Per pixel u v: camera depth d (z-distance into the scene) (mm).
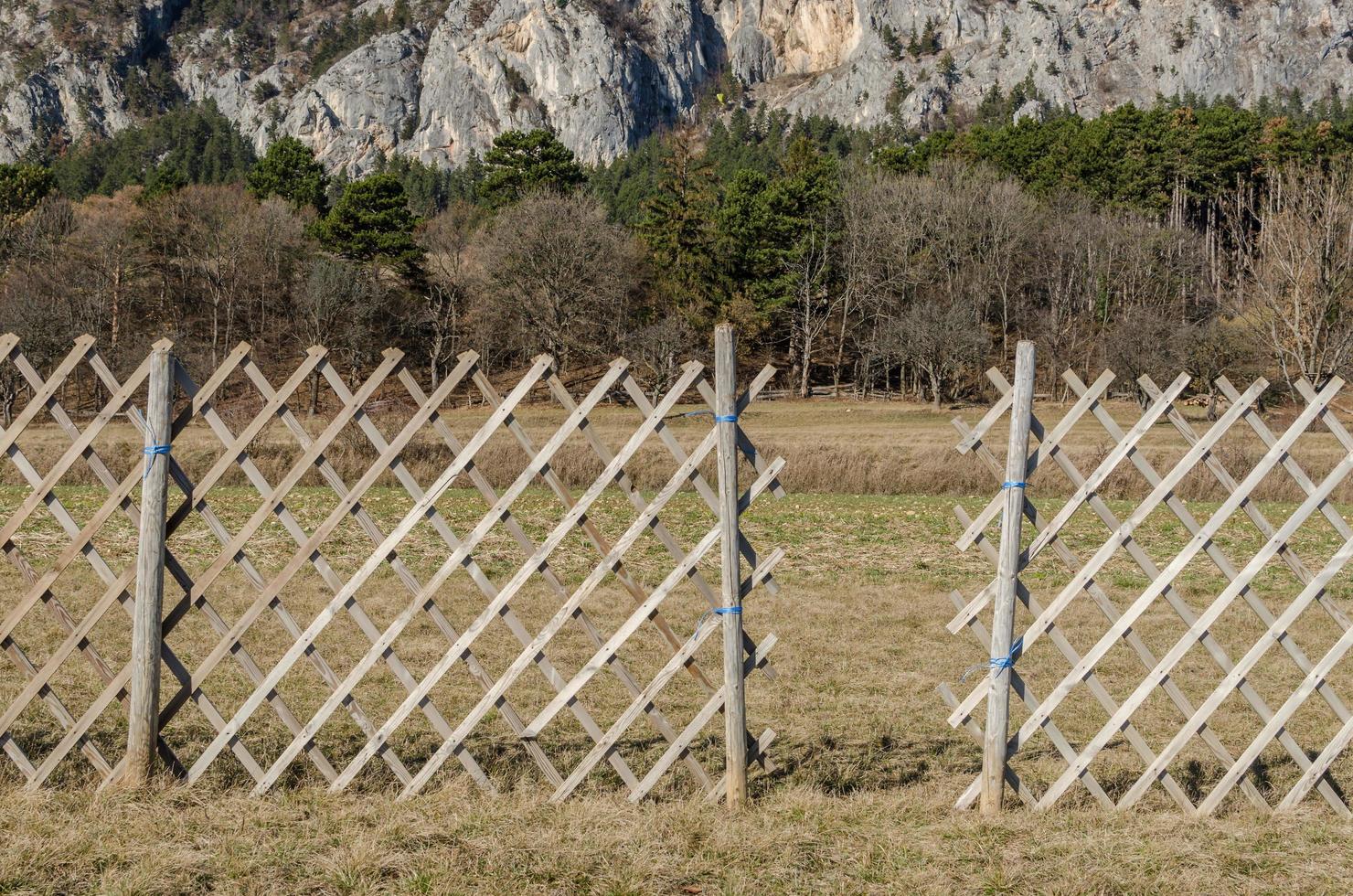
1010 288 77625
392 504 21406
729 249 78812
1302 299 44969
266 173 111875
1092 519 21391
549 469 5652
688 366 5637
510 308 71562
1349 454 5582
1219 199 90188
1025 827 5453
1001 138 108938
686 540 18328
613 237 74125
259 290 76000
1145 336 54156
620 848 5082
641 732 7523
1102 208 83000
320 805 5602
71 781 5812
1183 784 6590
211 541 16234
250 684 8469
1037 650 10367
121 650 9375
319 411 60656
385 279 77438
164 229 76375
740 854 5082
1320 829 5531
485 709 5734
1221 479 5660
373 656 5711
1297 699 5738
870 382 75250
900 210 79000
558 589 5684
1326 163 90938
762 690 8781
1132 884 4859
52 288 63594
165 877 4676
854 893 4777
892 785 6469
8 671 8539
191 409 5652
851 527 20188
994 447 28156
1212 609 5672
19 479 23703
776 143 168625
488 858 4938
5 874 4660
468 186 161750
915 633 11117
